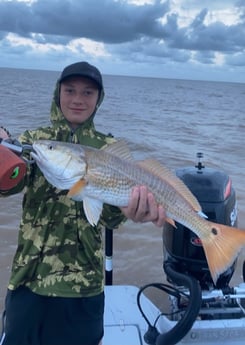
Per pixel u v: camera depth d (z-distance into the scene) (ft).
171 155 16.38
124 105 46.85
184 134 23.63
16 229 8.11
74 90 3.79
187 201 3.37
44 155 3.19
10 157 2.87
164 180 3.33
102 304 3.80
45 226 3.55
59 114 3.90
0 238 7.70
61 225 3.56
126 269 6.94
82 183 3.18
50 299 3.56
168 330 4.06
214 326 3.97
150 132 23.85
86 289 3.62
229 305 4.32
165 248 4.46
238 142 20.84
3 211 8.93
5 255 7.11
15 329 3.60
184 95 94.48
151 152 16.93
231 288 4.25
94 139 3.87
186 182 4.46
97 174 3.19
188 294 4.08
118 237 7.99
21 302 3.57
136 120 30.35
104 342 3.99
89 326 3.69
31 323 3.58
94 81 3.79
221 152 17.62
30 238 3.57
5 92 55.16
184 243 4.22
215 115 40.09
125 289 4.83
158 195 3.27
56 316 3.60
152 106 48.42
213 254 3.27
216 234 3.28
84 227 3.60
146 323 4.25
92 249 3.66
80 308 3.64
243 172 13.62
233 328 3.98
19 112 29.63
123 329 4.17
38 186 3.55
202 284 4.27
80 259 3.60
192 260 4.21
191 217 3.35
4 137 3.19
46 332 3.64
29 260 3.54
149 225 8.49
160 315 4.22
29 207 3.60
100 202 3.26
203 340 3.95
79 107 3.80
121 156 3.32
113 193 3.23
